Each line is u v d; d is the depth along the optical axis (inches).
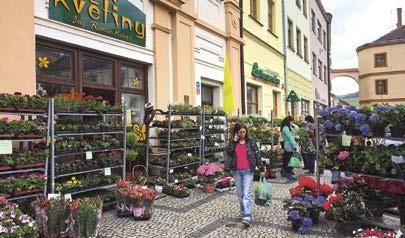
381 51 1833.2
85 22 338.6
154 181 358.9
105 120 307.9
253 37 670.5
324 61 1467.8
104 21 358.9
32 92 287.3
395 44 1797.5
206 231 247.4
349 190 269.7
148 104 387.2
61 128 265.7
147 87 425.4
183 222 266.2
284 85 847.1
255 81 676.7
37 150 245.6
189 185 378.3
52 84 317.7
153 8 426.0
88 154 281.7
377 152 247.9
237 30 603.2
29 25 286.8
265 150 475.5
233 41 588.1
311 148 495.5
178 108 390.9
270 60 763.4
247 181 267.7
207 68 525.7
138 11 402.0
